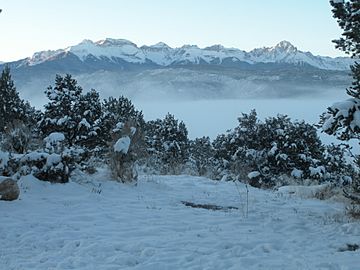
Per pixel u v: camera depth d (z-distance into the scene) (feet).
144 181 55.36
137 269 24.29
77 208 38.83
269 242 30.73
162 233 32.63
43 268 24.13
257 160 86.53
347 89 35.81
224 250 28.50
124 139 52.29
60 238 29.86
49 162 45.55
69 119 65.51
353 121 32.96
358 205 42.91
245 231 33.99
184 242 29.94
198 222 36.70
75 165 50.21
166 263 25.50
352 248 29.71
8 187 38.27
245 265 25.34
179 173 82.43
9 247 27.89
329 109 34.12
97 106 69.51
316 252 28.43
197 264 25.52
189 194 50.70
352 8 34.42
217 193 52.85
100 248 27.86
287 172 85.35
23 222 33.12
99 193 45.47
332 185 61.41
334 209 43.73
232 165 86.53
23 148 51.70
